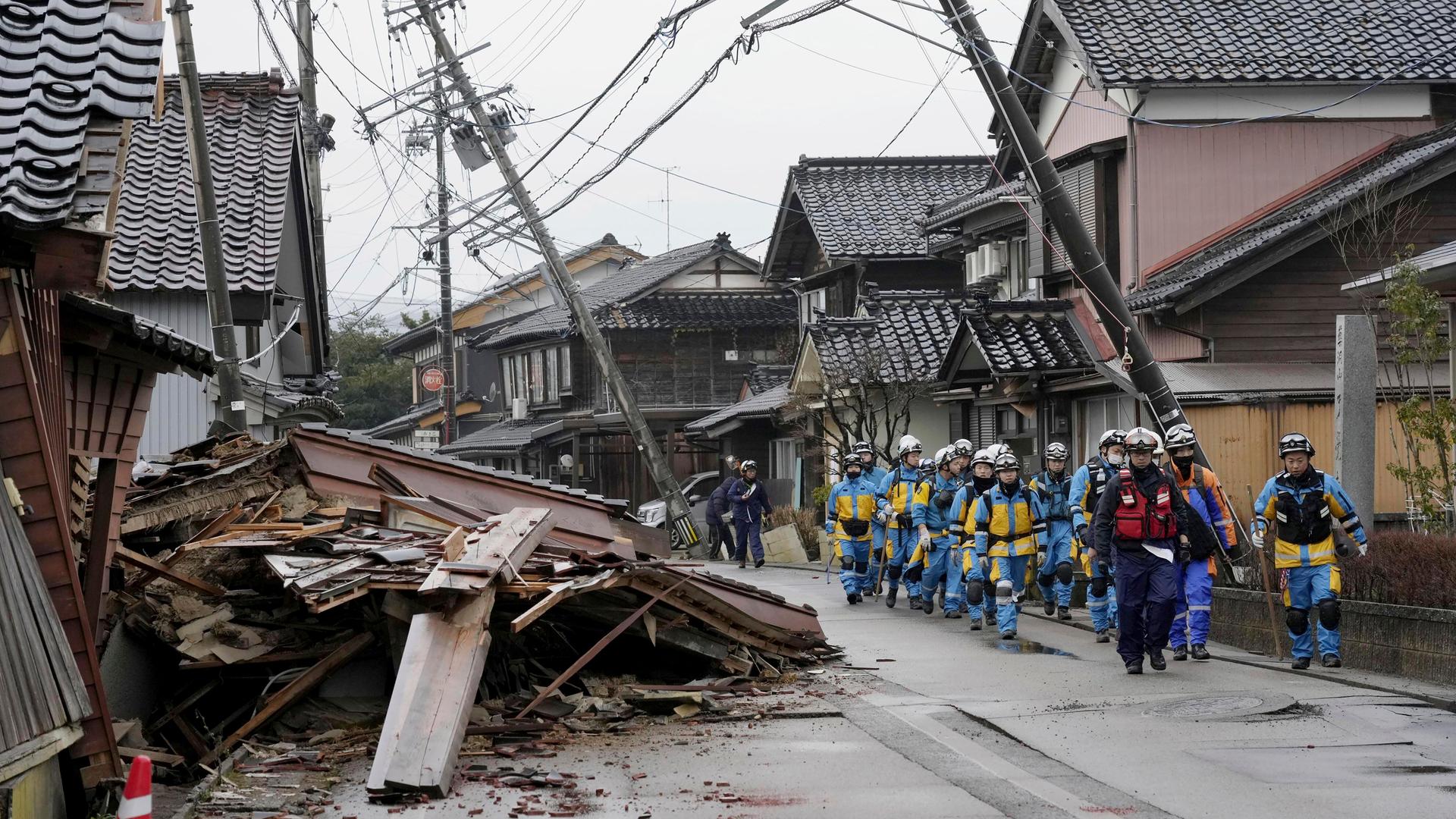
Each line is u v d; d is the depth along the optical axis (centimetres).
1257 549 1341
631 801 754
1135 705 1027
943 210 3212
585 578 1019
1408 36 2406
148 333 925
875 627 1566
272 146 2278
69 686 641
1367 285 1620
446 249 4078
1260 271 2102
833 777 809
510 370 5659
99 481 977
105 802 702
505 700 1015
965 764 845
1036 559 1616
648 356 4706
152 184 2181
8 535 640
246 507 1343
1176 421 1537
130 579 1103
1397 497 1936
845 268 3869
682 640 1135
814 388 3228
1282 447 1177
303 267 2653
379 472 1347
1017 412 2569
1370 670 1150
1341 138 2384
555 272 2688
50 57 680
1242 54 2327
